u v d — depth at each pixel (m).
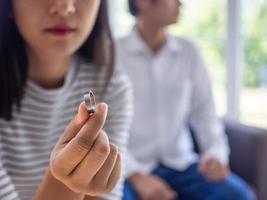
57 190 0.43
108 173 0.40
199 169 1.18
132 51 1.21
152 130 1.21
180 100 1.24
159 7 1.18
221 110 1.80
